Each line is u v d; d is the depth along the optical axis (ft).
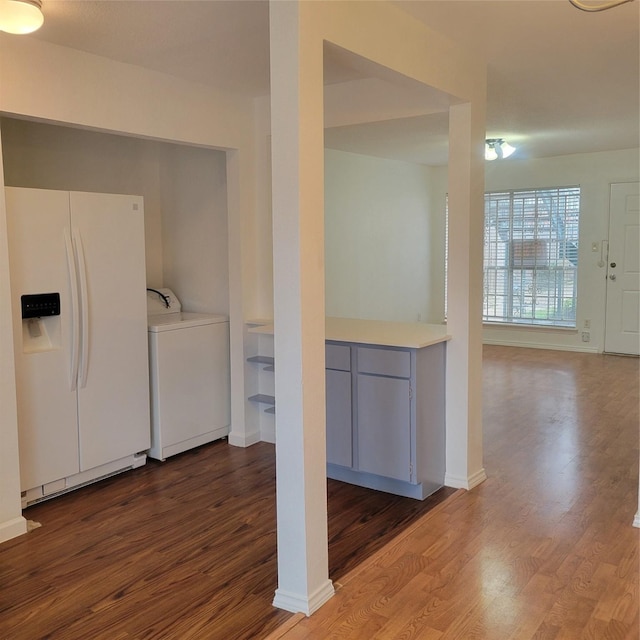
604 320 23.94
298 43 6.98
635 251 22.98
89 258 11.41
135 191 15.11
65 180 13.84
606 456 12.94
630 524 9.79
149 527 10.09
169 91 11.55
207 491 11.58
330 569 8.64
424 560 8.79
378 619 7.43
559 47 10.13
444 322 27.96
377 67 8.36
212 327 14.05
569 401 17.22
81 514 10.59
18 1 7.39
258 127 13.51
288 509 7.66
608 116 15.53
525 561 8.70
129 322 12.25
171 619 7.55
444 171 26.96
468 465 11.35
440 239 27.48
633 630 7.09
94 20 8.68
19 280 10.33
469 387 11.19
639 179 22.50
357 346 11.09
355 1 7.77
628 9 8.56
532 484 11.51
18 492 9.80
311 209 7.35
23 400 10.51
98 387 11.75
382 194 23.84
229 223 13.58
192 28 9.03
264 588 8.22
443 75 9.70
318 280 7.54
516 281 25.85
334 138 16.58
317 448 7.69
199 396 13.88
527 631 7.11
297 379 7.41
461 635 7.07
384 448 11.02
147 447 12.86
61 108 9.80
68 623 7.50
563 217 24.41
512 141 19.86
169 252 15.49
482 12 8.68
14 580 8.48
